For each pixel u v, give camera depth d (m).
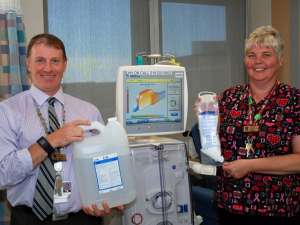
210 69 3.62
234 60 3.71
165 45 3.44
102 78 3.23
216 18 3.62
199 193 2.40
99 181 1.38
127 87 1.70
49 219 1.50
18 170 1.37
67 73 3.11
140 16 3.35
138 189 1.71
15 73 2.49
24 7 2.82
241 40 3.71
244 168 1.43
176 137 2.35
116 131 1.43
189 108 3.48
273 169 1.42
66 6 3.08
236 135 1.54
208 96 1.56
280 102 1.49
